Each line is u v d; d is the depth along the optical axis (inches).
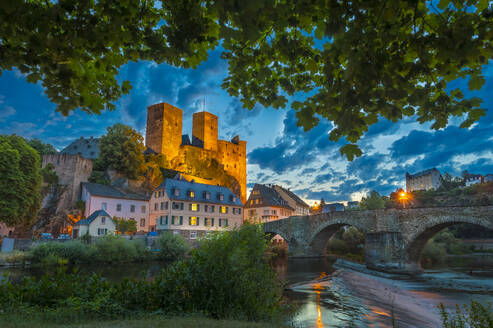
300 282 991.6
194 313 289.9
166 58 160.7
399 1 99.3
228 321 253.6
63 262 1136.2
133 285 330.6
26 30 117.7
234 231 408.2
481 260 2005.4
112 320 259.0
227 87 175.6
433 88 133.2
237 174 4242.1
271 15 113.1
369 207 2819.9
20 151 1414.9
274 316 343.9
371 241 1486.2
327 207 4254.4
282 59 157.0
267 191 3038.9
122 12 126.3
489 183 4315.9
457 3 109.7
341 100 119.1
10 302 285.6
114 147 2486.5
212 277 322.7
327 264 1585.9
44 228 1876.2
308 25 126.6
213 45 157.2
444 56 111.1
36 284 317.7
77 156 2197.3
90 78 143.9
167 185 1999.3
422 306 706.2
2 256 1074.7
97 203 1969.7
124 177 2426.2
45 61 132.7
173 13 139.2
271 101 173.0
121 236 1454.2
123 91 164.9
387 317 565.6
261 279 365.4
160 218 1963.6
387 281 1103.6
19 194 1348.4
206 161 3533.5
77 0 116.4
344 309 615.8
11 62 131.0
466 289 943.7
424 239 1446.9
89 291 317.4
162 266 1256.2
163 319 252.2
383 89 117.5
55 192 2080.5
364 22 110.6
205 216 2068.2
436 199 4603.8
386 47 120.3
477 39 107.0
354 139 127.8
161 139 3292.3
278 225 2046.0
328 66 129.2
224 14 106.3
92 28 122.9
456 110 131.0
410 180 6392.7
